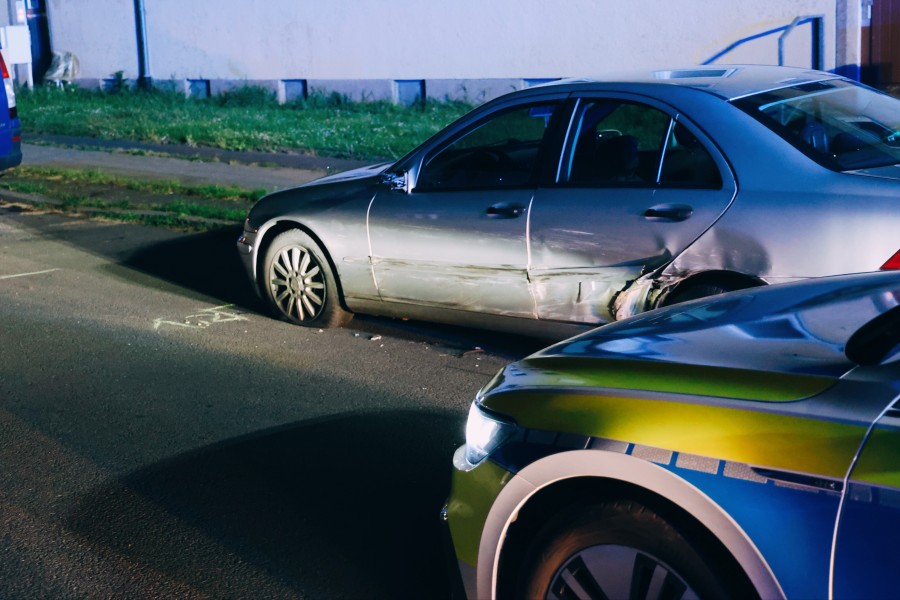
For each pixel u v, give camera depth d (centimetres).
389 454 499
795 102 538
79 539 423
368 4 2114
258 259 728
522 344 666
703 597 254
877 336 272
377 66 2136
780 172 496
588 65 1848
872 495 230
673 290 527
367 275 657
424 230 618
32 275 907
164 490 466
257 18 2283
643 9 1756
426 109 2028
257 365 641
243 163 1473
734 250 502
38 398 592
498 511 292
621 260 540
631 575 266
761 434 249
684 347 296
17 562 406
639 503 266
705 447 255
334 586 379
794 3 1599
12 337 716
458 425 534
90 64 2588
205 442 521
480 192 596
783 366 267
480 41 1978
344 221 659
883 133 525
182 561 402
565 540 277
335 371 626
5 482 482
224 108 2238
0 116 1249
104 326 738
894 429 234
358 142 1606
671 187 527
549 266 569
